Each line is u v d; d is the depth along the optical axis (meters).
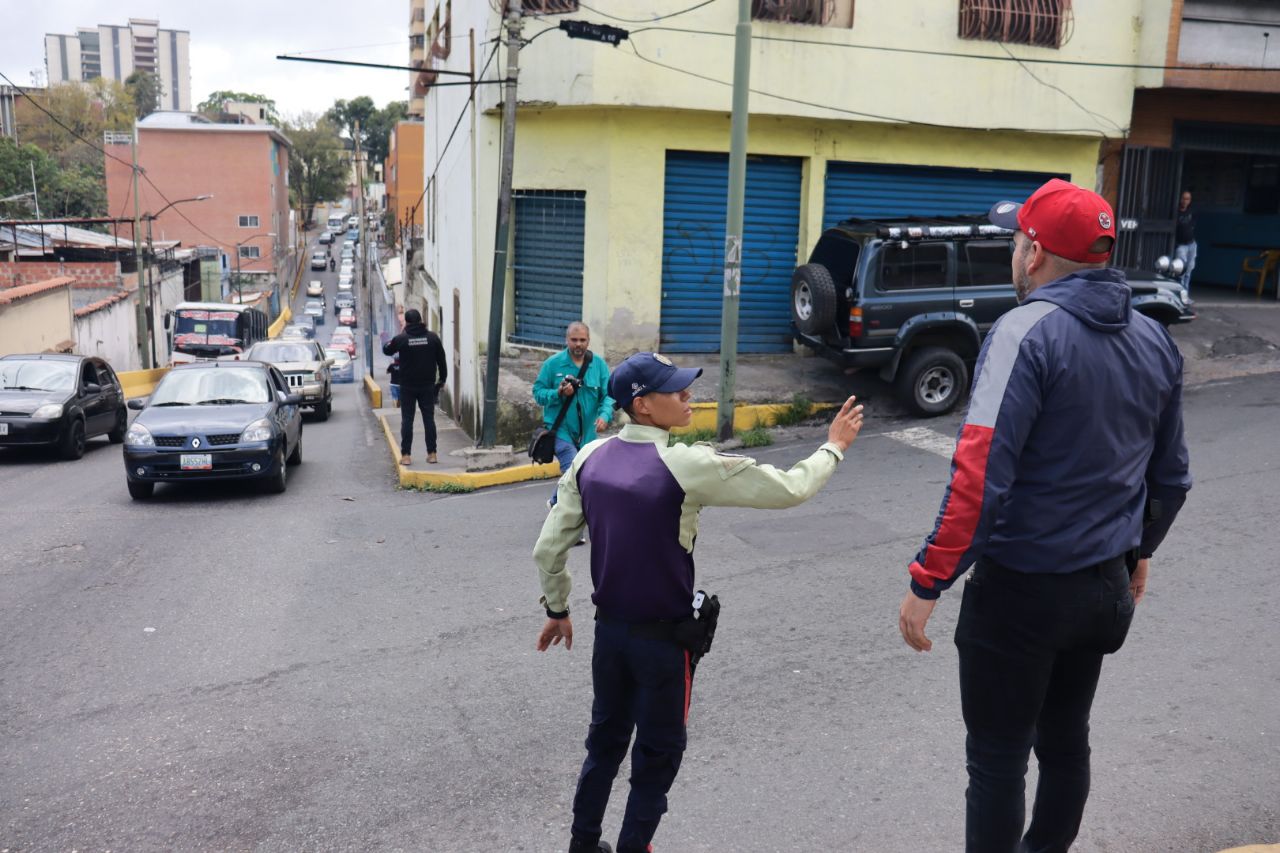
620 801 4.35
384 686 5.72
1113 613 2.76
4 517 11.12
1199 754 4.50
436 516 10.03
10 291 24.95
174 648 6.52
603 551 3.34
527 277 14.70
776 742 4.79
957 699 5.19
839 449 3.34
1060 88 14.87
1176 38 14.79
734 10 13.40
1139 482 2.79
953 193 15.29
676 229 14.10
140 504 11.77
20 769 4.85
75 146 87.81
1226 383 12.72
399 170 64.75
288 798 4.47
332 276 105.06
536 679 5.71
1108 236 2.72
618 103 13.16
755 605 6.70
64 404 16.31
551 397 8.21
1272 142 16.91
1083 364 2.63
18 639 6.78
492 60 13.78
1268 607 6.18
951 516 2.63
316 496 11.92
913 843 3.89
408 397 12.46
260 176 76.44
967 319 11.97
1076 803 3.11
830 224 14.73
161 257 48.03
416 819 4.25
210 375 13.28
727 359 11.81
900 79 14.20
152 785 4.64
